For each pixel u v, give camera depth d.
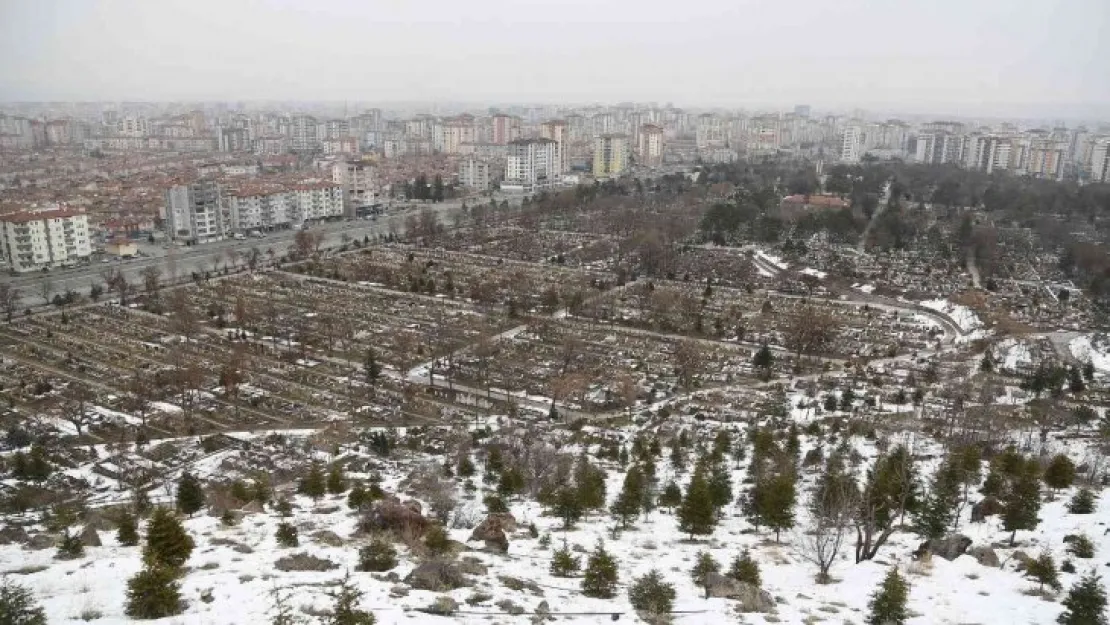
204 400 147.38
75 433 130.50
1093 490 87.44
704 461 97.88
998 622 48.12
